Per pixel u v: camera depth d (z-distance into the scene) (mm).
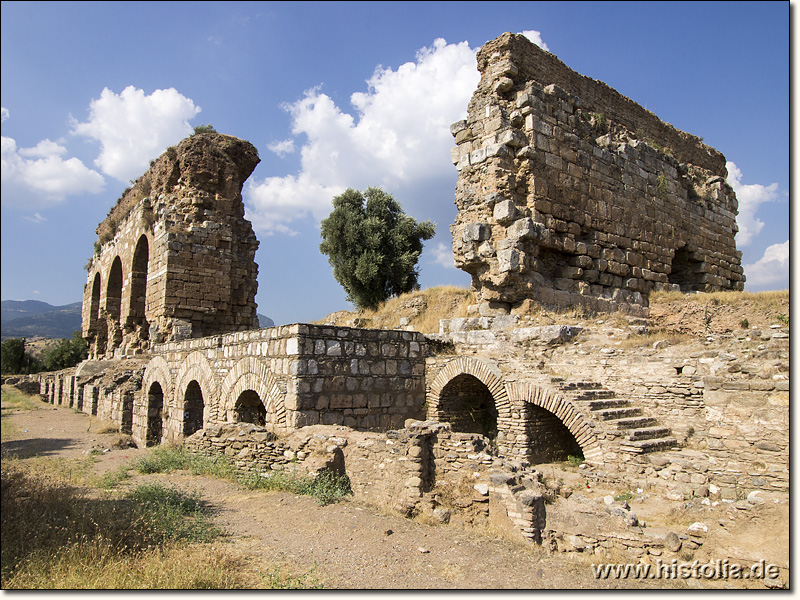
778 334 11953
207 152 29562
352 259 41750
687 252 26594
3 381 64125
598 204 21375
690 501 9703
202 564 6613
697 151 29906
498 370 14734
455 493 9172
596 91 23922
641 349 14008
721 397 11008
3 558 6531
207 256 28391
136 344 33719
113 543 7266
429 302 27703
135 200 36562
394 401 15594
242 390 15766
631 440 11531
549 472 12633
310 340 13727
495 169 18906
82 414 33344
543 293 18703
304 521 9023
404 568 6980
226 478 12539
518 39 20656
